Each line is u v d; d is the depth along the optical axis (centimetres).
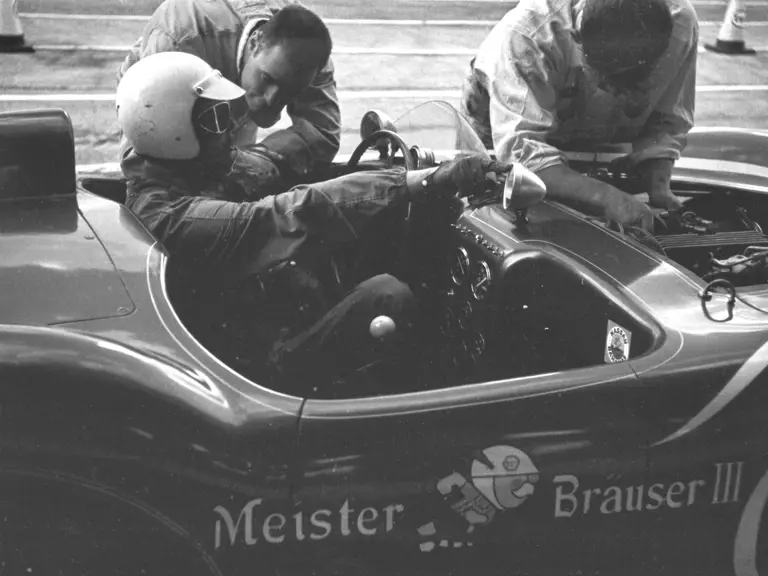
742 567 199
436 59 809
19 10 833
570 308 221
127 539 176
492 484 182
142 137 219
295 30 241
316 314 225
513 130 276
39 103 630
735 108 729
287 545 178
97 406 171
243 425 175
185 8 284
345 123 627
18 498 172
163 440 172
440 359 243
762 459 192
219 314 228
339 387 229
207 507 174
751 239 266
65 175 227
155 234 219
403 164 260
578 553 190
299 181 277
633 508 189
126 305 191
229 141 226
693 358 192
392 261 231
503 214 242
